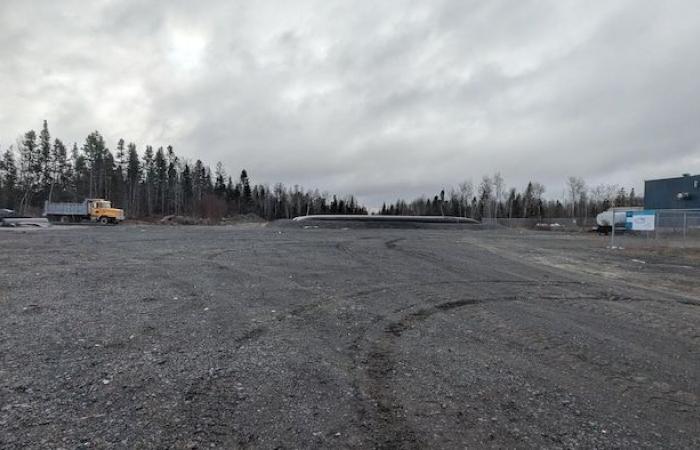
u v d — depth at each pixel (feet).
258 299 23.89
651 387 12.94
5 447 8.73
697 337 18.51
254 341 16.46
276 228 113.19
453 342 16.97
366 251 50.24
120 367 13.39
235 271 33.55
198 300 23.26
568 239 88.94
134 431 9.53
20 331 17.01
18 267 34.01
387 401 11.48
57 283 27.45
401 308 22.56
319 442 9.29
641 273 39.29
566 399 11.91
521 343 17.03
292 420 10.26
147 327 17.89
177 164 281.95
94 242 57.47
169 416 10.29
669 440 9.76
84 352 14.71
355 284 29.17
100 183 249.96
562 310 23.13
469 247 59.98
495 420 10.52
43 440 9.05
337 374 13.32
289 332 17.78
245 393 11.73
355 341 16.81
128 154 263.70
